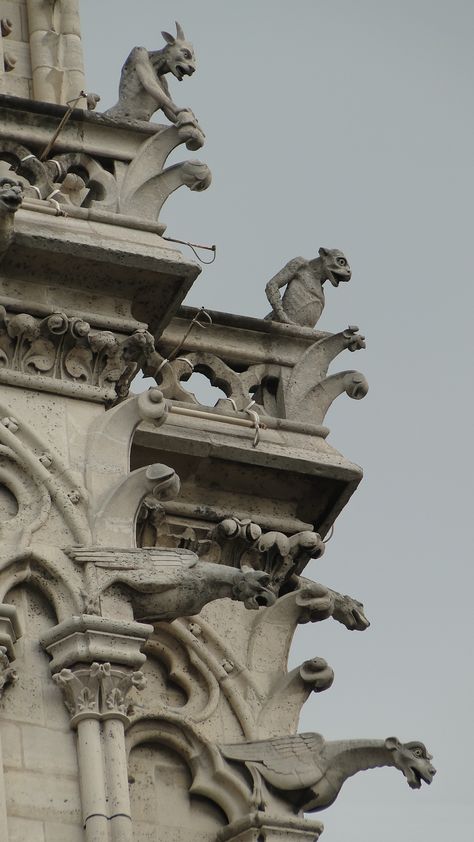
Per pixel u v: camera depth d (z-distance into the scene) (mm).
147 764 38125
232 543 40281
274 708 38969
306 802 38219
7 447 37125
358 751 38344
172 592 36750
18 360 38000
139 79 40906
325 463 40906
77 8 45188
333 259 42719
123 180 39812
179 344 41375
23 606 36281
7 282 38281
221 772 38156
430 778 38094
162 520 40000
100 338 38219
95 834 34781
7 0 44938
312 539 40375
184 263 38625
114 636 36031
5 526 36562
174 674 38812
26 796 35000
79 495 37000
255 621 39688
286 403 41594
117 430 37688
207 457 40531
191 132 40281
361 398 42031
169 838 37688
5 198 37656
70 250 38250
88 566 36500
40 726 35531
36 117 39938
